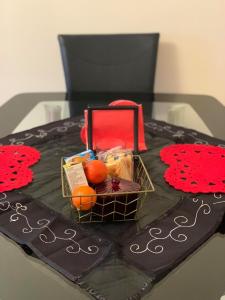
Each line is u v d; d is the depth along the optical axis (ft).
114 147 3.52
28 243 2.63
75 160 3.02
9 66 7.39
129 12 6.88
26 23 7.03
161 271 2.37
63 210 2.99
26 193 3.21
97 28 7.02
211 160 3.70
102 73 6.17
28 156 3.77
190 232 2.75
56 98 5.84
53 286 2.34
